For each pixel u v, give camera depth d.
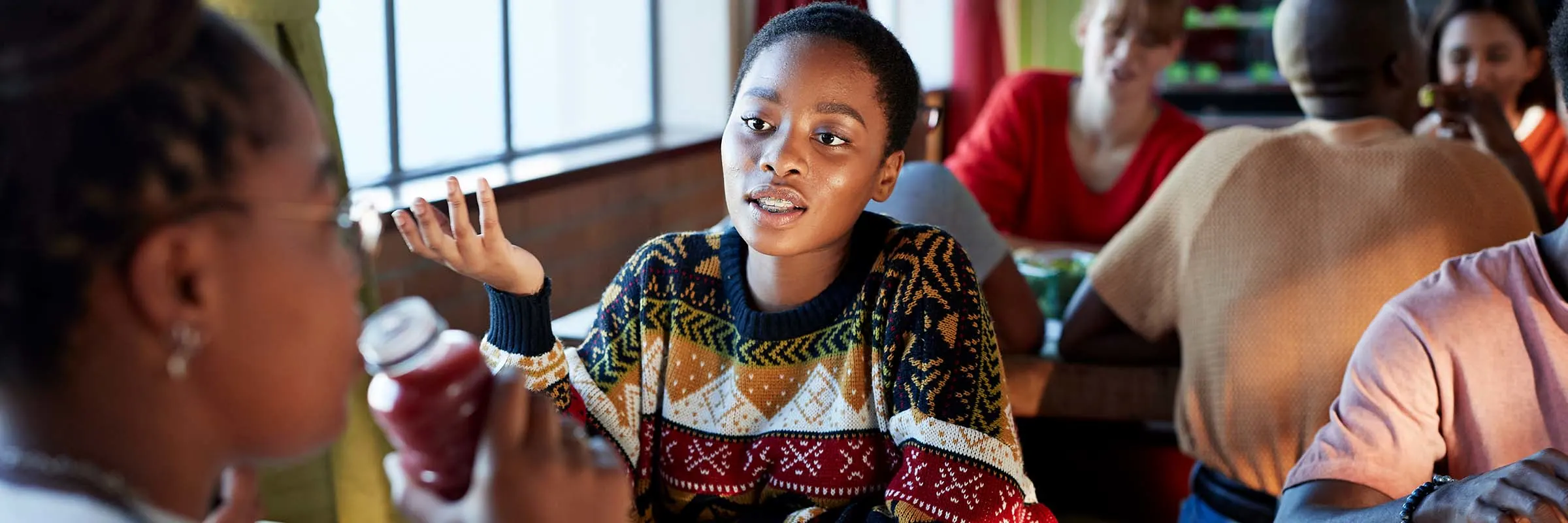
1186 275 1.94
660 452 1.30
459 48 3.21
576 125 3.81
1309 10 1.91
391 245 2.68
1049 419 2.43
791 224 1.17
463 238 1.16
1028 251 2.82
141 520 0.56
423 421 0.72
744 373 1.25
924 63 6.22
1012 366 2.15
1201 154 1.98
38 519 0.54
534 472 0.64
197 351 0.57
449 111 3.20
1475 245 1.80
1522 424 1.30
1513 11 2.96
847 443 1.22
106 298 0.54
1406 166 1.82
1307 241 1.84
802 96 1.16
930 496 1.12
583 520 0.66
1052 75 3.34
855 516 1.20
